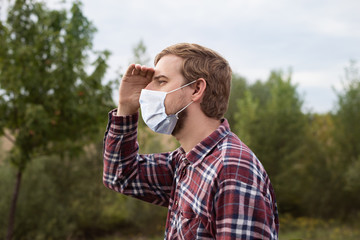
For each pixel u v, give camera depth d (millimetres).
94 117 5430
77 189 11250
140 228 12422
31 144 5211
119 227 12695
